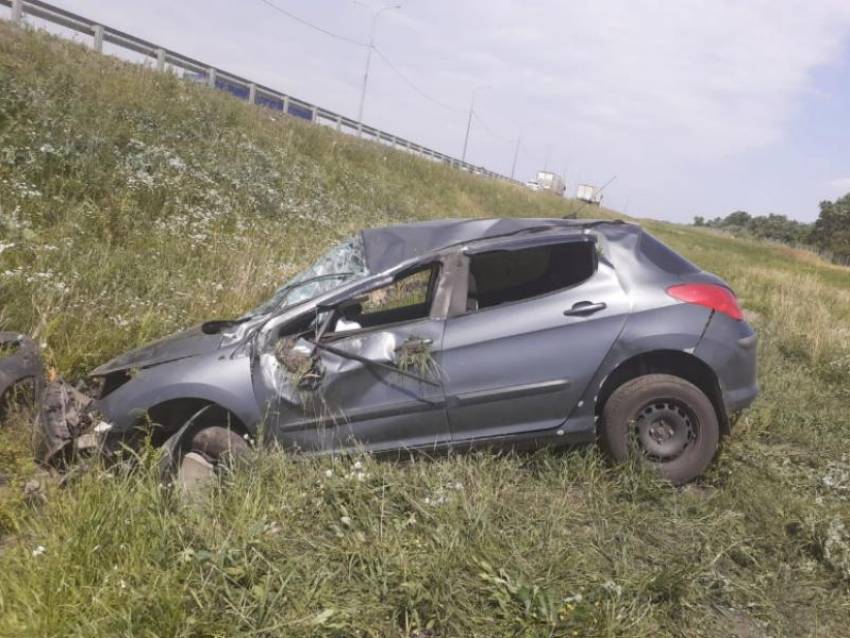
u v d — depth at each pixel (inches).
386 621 110.7
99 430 154.4
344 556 123.6
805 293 577.0
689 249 1228.5
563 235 173.6
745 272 792.9
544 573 120.4
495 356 159.8
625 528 142.7
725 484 164.2
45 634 98.6
